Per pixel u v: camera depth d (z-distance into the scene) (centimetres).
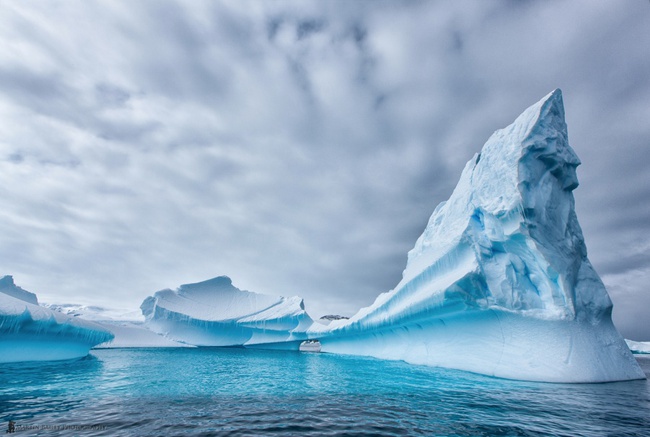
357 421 563
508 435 490
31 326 1273
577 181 1223
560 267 1027
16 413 604
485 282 1150
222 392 853
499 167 1254
